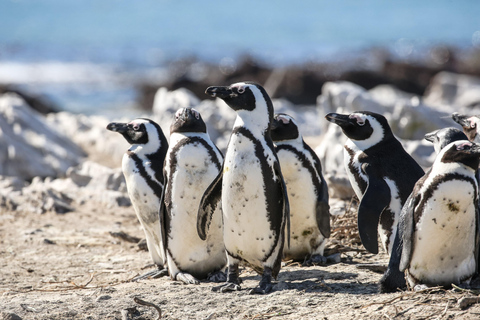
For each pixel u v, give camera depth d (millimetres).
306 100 67312
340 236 14828
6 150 25109
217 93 10781
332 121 12672
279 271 12195
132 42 127750
